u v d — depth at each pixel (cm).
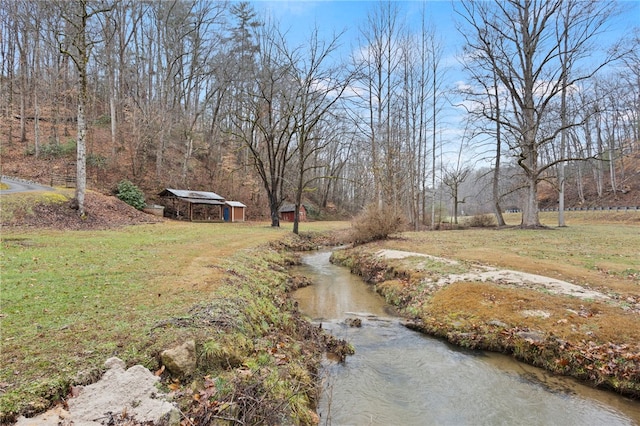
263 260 1158
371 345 638
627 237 1562
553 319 622
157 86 3628
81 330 409
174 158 3622
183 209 3042
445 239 1700
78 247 1009
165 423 267
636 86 3059
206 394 329
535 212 2134
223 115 3891
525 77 2120
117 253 956
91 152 2966
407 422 405
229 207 3212
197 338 400
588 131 3491
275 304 733
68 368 319
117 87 3672
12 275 646
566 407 440
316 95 2223
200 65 3553
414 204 3075
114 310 485
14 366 318
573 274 866
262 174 2555
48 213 1598
